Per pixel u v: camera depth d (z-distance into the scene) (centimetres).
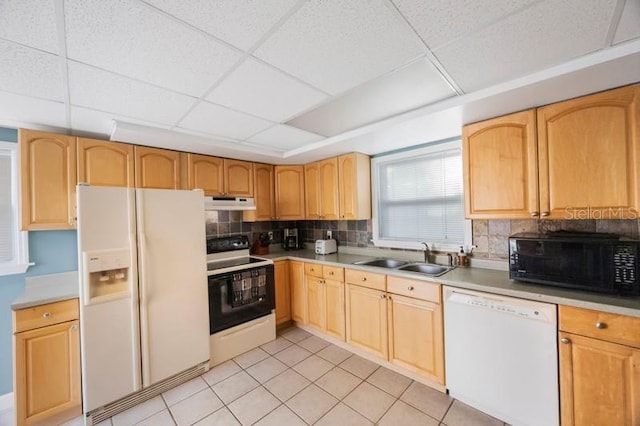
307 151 289
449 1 96
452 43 120
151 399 203
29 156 196
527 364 159
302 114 200
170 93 162
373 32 112
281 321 317
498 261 226
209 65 134
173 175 263
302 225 400
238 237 335
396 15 103
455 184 258
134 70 136
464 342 185
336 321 276
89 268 180
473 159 201
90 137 236
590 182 156
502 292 168
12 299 210
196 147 260
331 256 321
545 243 167
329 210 322
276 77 147
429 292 204
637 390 129
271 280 299
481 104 171
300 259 315
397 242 297
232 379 225
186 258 226
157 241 211
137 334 198
